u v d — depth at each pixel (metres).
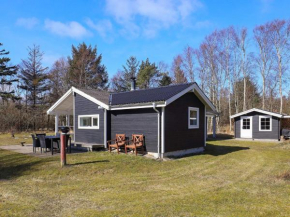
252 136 20.02
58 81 35.12
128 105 10.40
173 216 3.94
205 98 12.30
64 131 8.38
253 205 4.48
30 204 4.56
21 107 30.44
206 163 9.05
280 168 8.17
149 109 10.13
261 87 32.28
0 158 9.53
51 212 4.15
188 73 34.47
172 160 9.42
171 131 10.22
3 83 30.56
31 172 7.20
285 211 4.17
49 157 9.38
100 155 9.88
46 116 30.70
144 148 10.23
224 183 6.18
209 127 30.84
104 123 11.65
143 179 6.55
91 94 12.77
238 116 21.09
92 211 4.17
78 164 8.13
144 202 4.63
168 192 5.33
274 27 27.94
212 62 31.59
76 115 13.45
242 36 30.19
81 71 33.47
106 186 5.84
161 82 35.66
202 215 3.97
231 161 9.55
